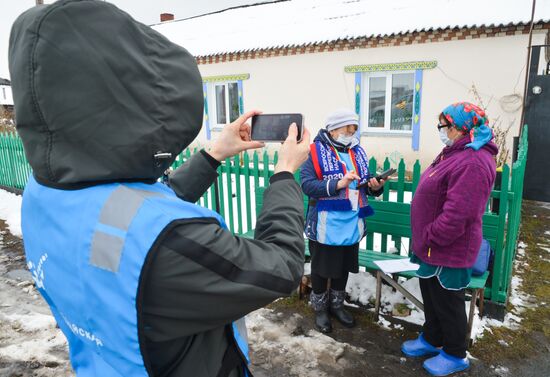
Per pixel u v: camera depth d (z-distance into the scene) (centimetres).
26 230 95
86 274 80
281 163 115
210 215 87
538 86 626
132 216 77
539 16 690
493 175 225
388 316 330
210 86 1139
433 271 245
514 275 400
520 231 524
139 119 80
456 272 238
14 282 407
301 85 975
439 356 267
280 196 105
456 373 263
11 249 494
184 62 89
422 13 836
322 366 276
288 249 96
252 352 291
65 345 304
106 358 84
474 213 222
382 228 356
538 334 301
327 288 320
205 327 85
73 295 84
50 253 88
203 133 1178
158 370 88
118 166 80
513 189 312
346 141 294
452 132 235
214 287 80
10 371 275
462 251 233
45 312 351
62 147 80
